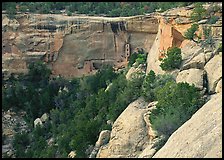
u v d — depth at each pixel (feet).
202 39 201.46
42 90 284.61
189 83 166.40
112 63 301.22
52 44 301.84
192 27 206.80
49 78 296.30
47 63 301.43
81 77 290.35
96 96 232.12
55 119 244.22
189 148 108.27
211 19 211.20
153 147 143.54
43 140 219.61
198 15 217.15
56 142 214.07
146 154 141.79
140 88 190.08
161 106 153.99
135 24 295.89
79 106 241.96
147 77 184.14
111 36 301.43
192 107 148.36
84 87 267.59
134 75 211.20
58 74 300.61
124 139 160.25
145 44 296.92
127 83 202.69
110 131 173.88
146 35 297.33
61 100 266.98
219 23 203.82
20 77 294.87
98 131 185.26
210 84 164.04
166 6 324.19
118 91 213.46
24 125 261.85
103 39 301.43
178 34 220.64
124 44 299.58
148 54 270.67
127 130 162.09
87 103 232.73
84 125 189.47
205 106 123.34
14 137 245.45
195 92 154.20
